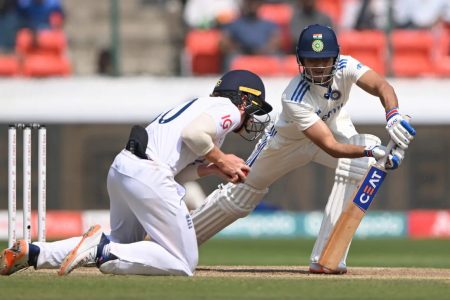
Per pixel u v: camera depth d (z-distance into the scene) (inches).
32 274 952.9
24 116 2140.7
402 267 1266.0
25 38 2356.1
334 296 789.9
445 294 810.2
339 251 1012.5
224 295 788.6
